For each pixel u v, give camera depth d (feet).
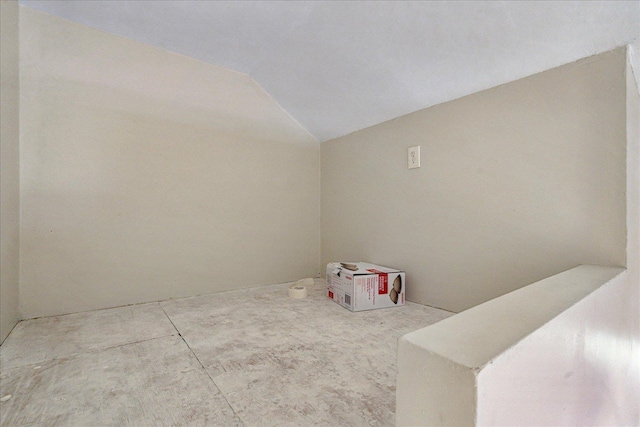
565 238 3.24
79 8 4.11
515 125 3.64
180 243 5.35
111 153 4.72
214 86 5.58
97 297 4.66
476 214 4.06
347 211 6.31
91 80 4.54
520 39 3.18
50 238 4.30
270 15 4.07
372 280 4.66
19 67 4.00
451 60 3.77
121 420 2.20
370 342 3.49
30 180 4.15
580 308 1.87
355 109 5.47
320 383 2.66
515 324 1.45
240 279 6.01
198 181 5.51
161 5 4.00
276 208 6.46
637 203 2.97
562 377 1.64
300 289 5.44
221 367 2.94
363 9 3.57
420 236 4.80
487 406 1.04
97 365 2.98
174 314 4.50
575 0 2.66
